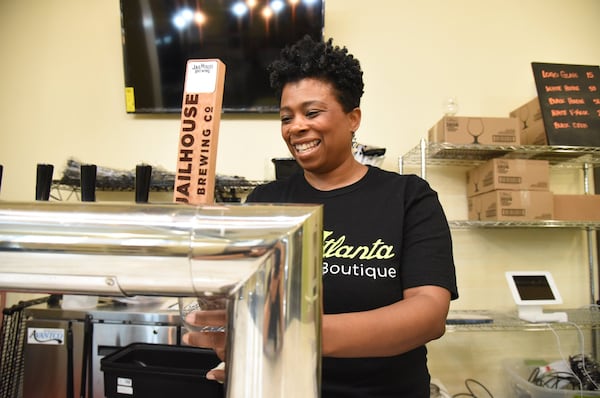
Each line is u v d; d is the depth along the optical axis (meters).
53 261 0.23
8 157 1.93
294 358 0.23
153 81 1.86
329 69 0.77
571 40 1.93
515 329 1.56
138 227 0.23
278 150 1.88
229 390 0.24
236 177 1.70
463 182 1.87
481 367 1.79
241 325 0.23
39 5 1.96
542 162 1.58
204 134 0.31
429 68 1.91
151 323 1.32
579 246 1.84
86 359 1.31
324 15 1.85
